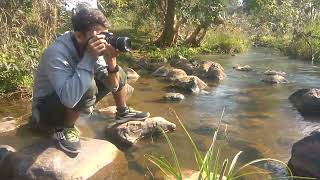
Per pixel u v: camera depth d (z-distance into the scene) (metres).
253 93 3.12
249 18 9.27
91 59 1.45
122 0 6.61
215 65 3.99
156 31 6.74
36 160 1.51
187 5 5.58
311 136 1.70
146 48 5.48
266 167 1.69
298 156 1.65
